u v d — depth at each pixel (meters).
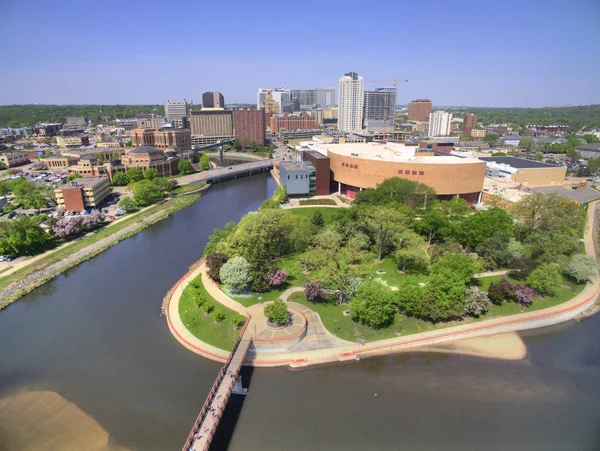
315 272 133.75
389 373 97.69
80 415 85.69
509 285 123.44
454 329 112.50
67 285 147.50
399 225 152.00
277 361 100.62
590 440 79.06
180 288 139.25
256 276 129.75
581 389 92.75
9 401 89.88
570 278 142.25
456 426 82.19
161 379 96.38
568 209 184.62
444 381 95.06
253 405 87.50
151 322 121.38
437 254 145.62
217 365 100.94
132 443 78.69
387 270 146.25
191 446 72.44
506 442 78.50
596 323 120.00
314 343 106.69
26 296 140.00
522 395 90.75
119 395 91.38
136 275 154.75
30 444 78.81
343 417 84.25
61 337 114.25
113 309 129.25
